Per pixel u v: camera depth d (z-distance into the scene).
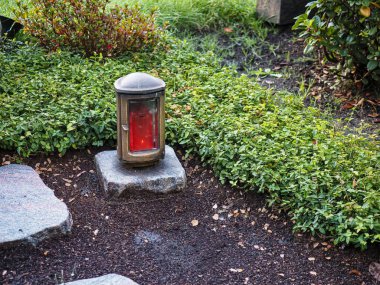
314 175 1.35
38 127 1.52
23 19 2.04
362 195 1.30
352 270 1.20
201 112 1.65
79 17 1.99
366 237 1.19
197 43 2.37
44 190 1.33
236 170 1.41
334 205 1.28
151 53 2.05
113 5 2.41
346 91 2.00
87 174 1.49
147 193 1.40
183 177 1.42
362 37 1.88
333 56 2.03
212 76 1.90
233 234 1.31
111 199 1.38
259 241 1.29
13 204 1.26
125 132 1.37
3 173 1.38
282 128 1.58
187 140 1.54
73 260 1.19
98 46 2.00
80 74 1.83
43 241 1.20
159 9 2.47
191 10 2.52
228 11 2.57
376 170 1.39
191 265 1.21
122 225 1.32
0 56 1.91
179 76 1.88
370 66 1.85
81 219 1.32
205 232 1.32
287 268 1.21
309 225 1.27
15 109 1.60
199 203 1.41
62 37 2.01
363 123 1.81
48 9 2.00
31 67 1.89
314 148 1.47
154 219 1.35
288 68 2.20
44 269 1.15
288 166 1.39
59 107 1.62
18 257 1.16
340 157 1.42
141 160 1.40
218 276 1.18
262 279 1.17
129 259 1.21
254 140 1.50
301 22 1.99
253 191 1.42
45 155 1.53
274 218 1.35
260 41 2.42
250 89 1.82
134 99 1.33
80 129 1.56
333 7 1.84
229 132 1.52
